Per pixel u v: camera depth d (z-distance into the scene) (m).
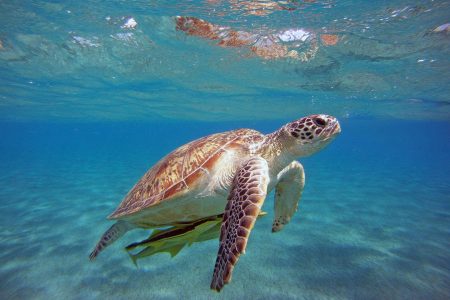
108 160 8.15
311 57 3.23
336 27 2.45
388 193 3.45
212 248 1.66
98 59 3.50
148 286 1.29
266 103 6.42
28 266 1.49
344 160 9.90
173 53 3.26
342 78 4.08
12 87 5.09
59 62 3.62
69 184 3.95
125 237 1.88
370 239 1.82
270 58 3.32
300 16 2.27
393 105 6.36
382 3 2.03
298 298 1.19
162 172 1.02
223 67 3.74
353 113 7.91
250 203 0.74
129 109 7.84
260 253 1.58
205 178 0.92
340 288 1.25
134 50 3.19
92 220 2.27
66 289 1.29
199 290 1.26
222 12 2.25
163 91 5.29
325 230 1.98
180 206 0.94
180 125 14.47
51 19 2.46
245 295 1.21
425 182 4.47
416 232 1.99
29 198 3.06
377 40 2.68
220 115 9.12
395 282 1.30
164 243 0.93
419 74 3.74
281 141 1.00
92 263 1.52
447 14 2.15
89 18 2.43
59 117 10.05
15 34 2.80
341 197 3.13
